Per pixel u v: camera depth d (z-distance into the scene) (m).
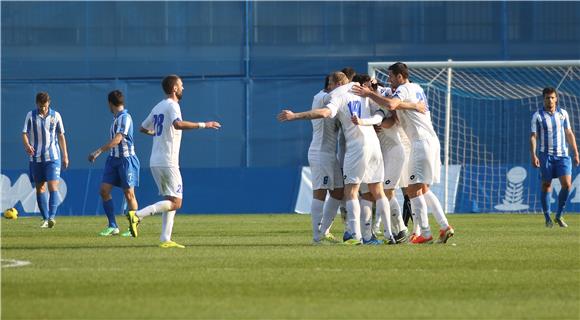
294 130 99.75
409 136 41.75
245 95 100.75
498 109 97.94
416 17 102.94
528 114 98.06
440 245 41.28
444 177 85.88
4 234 52.28
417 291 26.33
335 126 42.19
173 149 40.59
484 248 39.38
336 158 42.66
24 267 32.00
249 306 23.83
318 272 30.41
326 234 43.81
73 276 29.39
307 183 87.19
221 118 100.56
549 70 93.19
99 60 101.75
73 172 86.69
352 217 41.78
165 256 35.94
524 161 98.12
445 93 96.62
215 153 99.75
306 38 102.00
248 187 87.50
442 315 22.62
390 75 41.84
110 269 31.33
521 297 25.34
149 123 42.03
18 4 101.69
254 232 54.16
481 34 102.94
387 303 24.31
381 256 35.53
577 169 86.06
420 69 97.06
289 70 101.69
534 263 33.19
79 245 42.44
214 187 87.56
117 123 51.38
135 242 44.53
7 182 85.75
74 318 22.22
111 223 51.97
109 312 22.97
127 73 101.56
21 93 101.38
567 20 102.69
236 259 34.59
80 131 101.19
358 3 102.44
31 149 59.91
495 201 86.88
